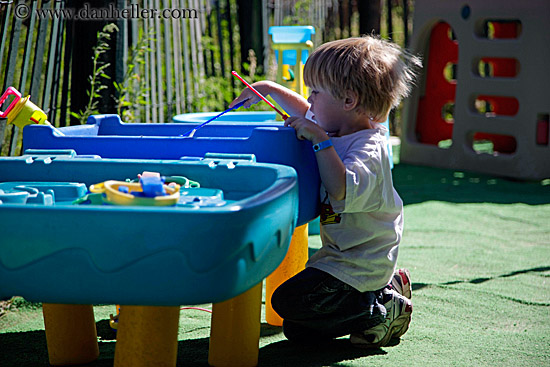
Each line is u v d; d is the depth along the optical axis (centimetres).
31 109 203
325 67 182
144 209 112
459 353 189
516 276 269
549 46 473
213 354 172
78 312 177
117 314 209
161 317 133
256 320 171
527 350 192
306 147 175
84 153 185
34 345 195
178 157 180
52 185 155
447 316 222
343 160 175
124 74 356
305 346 197
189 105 486
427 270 278
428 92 575
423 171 538
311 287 185
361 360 183
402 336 204
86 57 324
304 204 172
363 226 183
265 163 161
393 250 189
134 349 133
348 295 186
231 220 114
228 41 574
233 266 116
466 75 524
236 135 222
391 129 740
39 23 283
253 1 570
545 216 382
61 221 113
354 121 186
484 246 318
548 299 240
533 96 481
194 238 112
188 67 480
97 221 113
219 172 158
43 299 117
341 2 711
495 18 493
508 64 575
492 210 397
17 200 139
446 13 531
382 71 183
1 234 115
